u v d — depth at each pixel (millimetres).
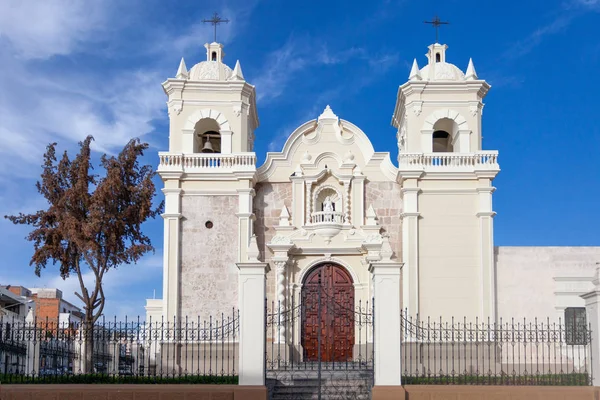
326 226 36062
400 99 38719
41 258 34219
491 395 23562
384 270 23797
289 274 36156
